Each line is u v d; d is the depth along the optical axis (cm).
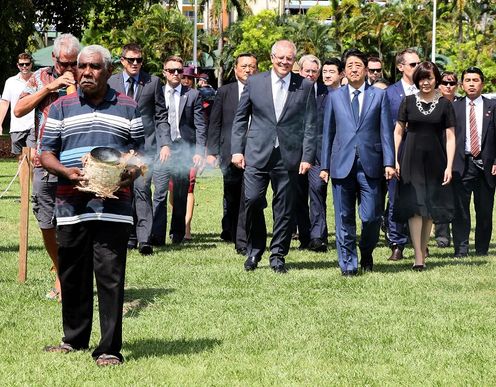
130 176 699
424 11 7025
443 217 1174
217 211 1891
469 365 714
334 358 731
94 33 6425
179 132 1420
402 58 1270
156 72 7406
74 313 740
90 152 694
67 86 859
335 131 1127
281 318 869
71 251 720
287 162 1110
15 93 1845
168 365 705
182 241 1442
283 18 7350
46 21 4697
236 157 1127
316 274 1120
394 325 842
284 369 698
